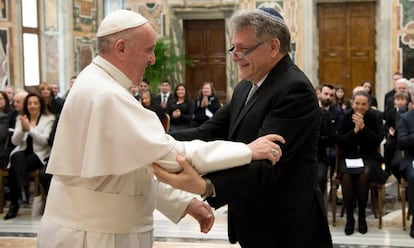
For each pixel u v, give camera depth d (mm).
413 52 12508
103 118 2182
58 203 2322
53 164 2281
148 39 2285
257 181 2229
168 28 13508
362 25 13039
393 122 7781
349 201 6238
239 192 2221
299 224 2459
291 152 2369
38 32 11539
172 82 13461
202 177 2197
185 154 2188
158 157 2158
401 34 12531
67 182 2307
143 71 2348
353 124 6402
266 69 2484
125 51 2266
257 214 2514
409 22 12477
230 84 13547
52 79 11727
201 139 2779
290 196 2457
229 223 2703
